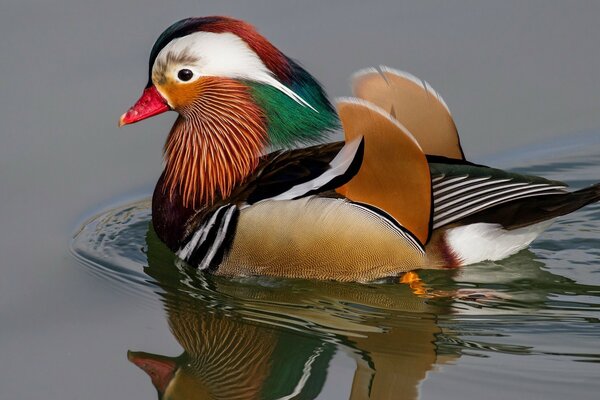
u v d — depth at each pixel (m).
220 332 12.57
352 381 11.52
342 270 12.80
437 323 12.38
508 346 11.83
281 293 13.12
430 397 11.05
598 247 13.74
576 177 15.58
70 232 14.51
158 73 13.62
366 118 12.28
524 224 12.55
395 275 12.84
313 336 12.38
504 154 15.99
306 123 13.48
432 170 12.66
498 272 13.03
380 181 12.41
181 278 13.55
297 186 12.81
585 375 11.26
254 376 11.81
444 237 12.66
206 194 13.69
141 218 14.95
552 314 12.38
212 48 13.41
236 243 12.99
